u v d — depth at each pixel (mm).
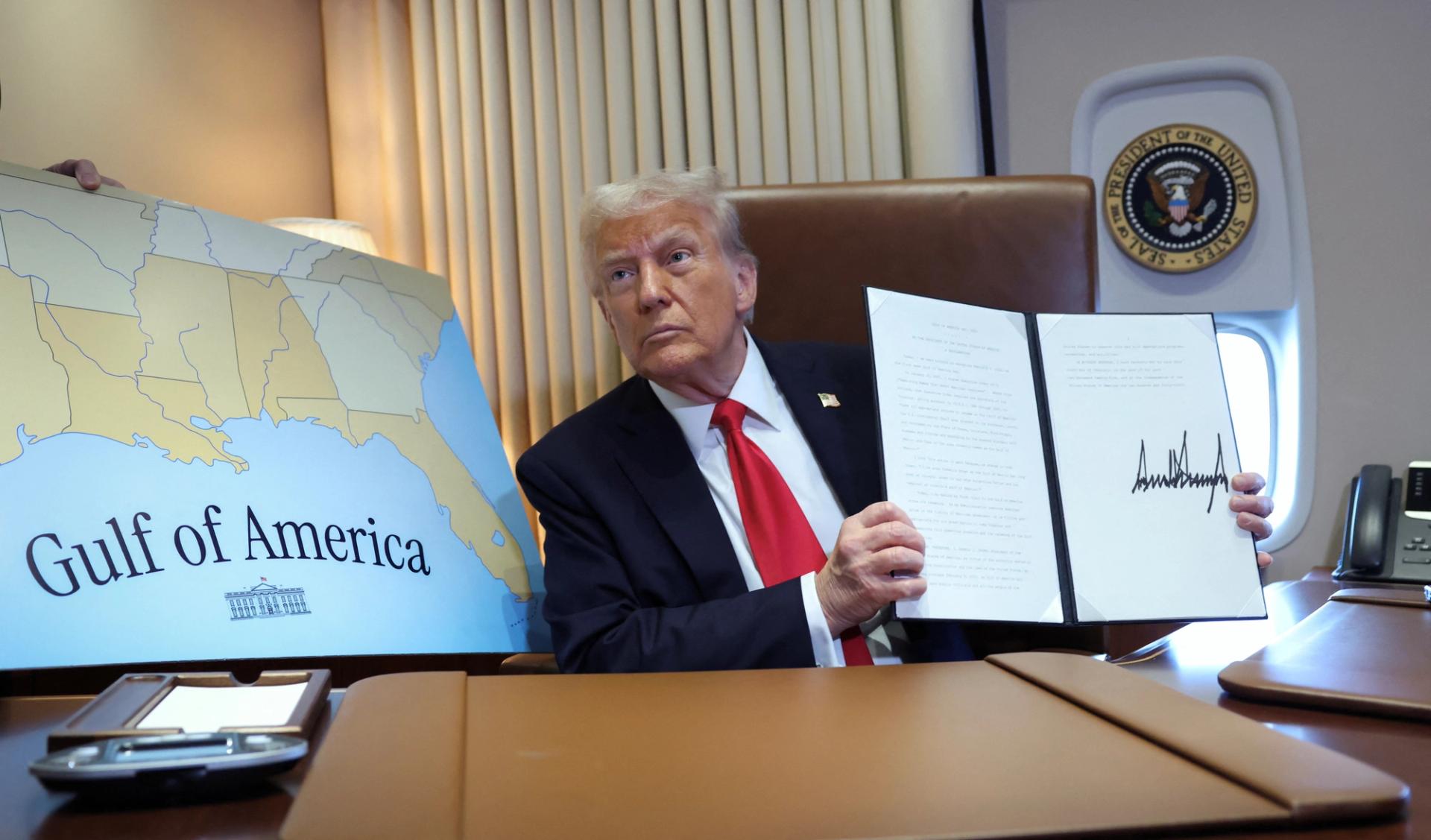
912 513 1077
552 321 2576
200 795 459
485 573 1662
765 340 1765
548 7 2586
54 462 1170
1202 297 2273
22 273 1268
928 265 1741
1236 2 2254
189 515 1269
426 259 2664
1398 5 2164
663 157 2537
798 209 1781
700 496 1405
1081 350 1151
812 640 1163
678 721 559
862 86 2395
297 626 1296
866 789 436
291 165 2607
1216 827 396
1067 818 397
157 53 2311
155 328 1389
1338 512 2207
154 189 2289
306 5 2674
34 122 2045
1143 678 625
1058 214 1719
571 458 1453
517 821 406
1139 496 1096
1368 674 683
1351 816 403
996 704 579
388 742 507
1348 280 2203
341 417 1589
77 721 528
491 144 2602
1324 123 2211
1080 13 2357
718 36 2475
